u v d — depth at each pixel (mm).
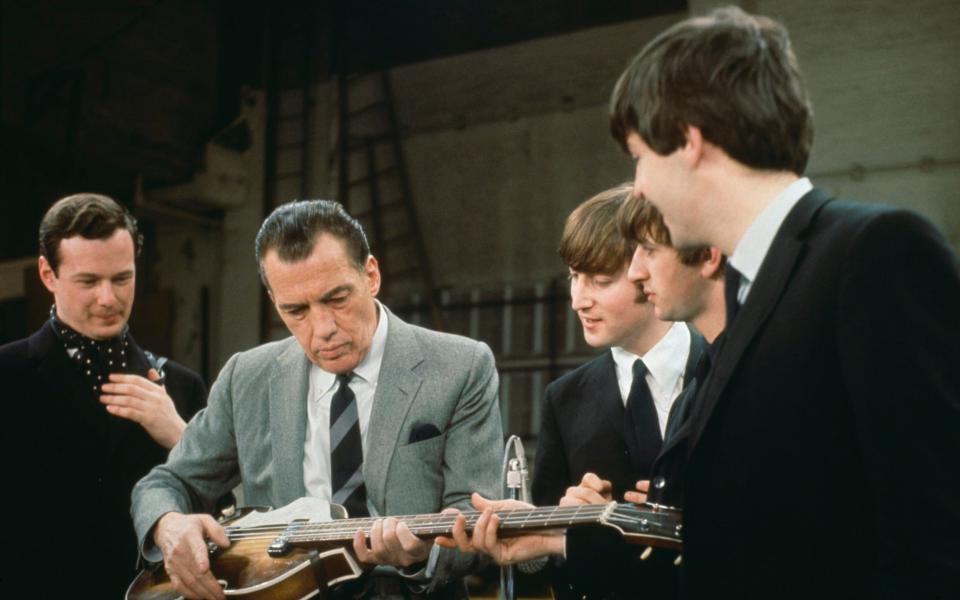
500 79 19312
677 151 2391
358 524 3750
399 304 19438
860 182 15977
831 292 2205
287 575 3820
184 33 20297
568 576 3357
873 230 2150
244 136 20672
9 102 18047
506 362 18516
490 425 4066
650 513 2957
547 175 18688
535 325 18391
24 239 18078
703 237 2477
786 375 2236
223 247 20625
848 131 16125
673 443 2998
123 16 19328
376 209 19891
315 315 3826
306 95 20531
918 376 2012
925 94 15680
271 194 20469
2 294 17578
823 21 16344
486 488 3936
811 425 2201
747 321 2350
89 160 18750
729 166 2377
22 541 4664
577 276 3986
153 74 19750
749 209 2389
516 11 19328
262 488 4188
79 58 18719
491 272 18953
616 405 4113
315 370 4223
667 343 4027
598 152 18250
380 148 20141
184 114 20250
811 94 16359
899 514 1994
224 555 4000
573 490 3404
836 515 2180
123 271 4855
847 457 2178
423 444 3957
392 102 20250
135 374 5070
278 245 3787
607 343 3988
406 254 19578
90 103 18672
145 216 20203
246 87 20844
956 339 2047
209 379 20297
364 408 4109
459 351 4137
